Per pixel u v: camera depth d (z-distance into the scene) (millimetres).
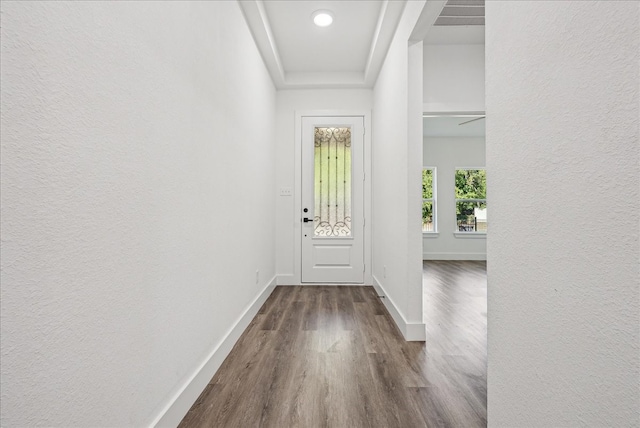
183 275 1507
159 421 1273
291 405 1583
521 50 968
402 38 2594
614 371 666
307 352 2201
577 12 751
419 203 2459
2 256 675
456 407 1568
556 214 826
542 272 880
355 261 4316
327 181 4367
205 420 1467
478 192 7625
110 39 1000
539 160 889
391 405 1583
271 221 3949
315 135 4379
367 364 2023
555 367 832
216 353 1918
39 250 756
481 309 3318
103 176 968
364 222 4305
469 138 7473
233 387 1747
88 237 908
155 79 1264
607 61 673
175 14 1430
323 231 4355
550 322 850
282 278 4324
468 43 3564
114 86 1020
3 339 677
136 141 1138
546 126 860
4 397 680
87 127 904
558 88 814
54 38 795
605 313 684
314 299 3617
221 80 2037
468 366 1999
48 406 777
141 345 1166
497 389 1109
